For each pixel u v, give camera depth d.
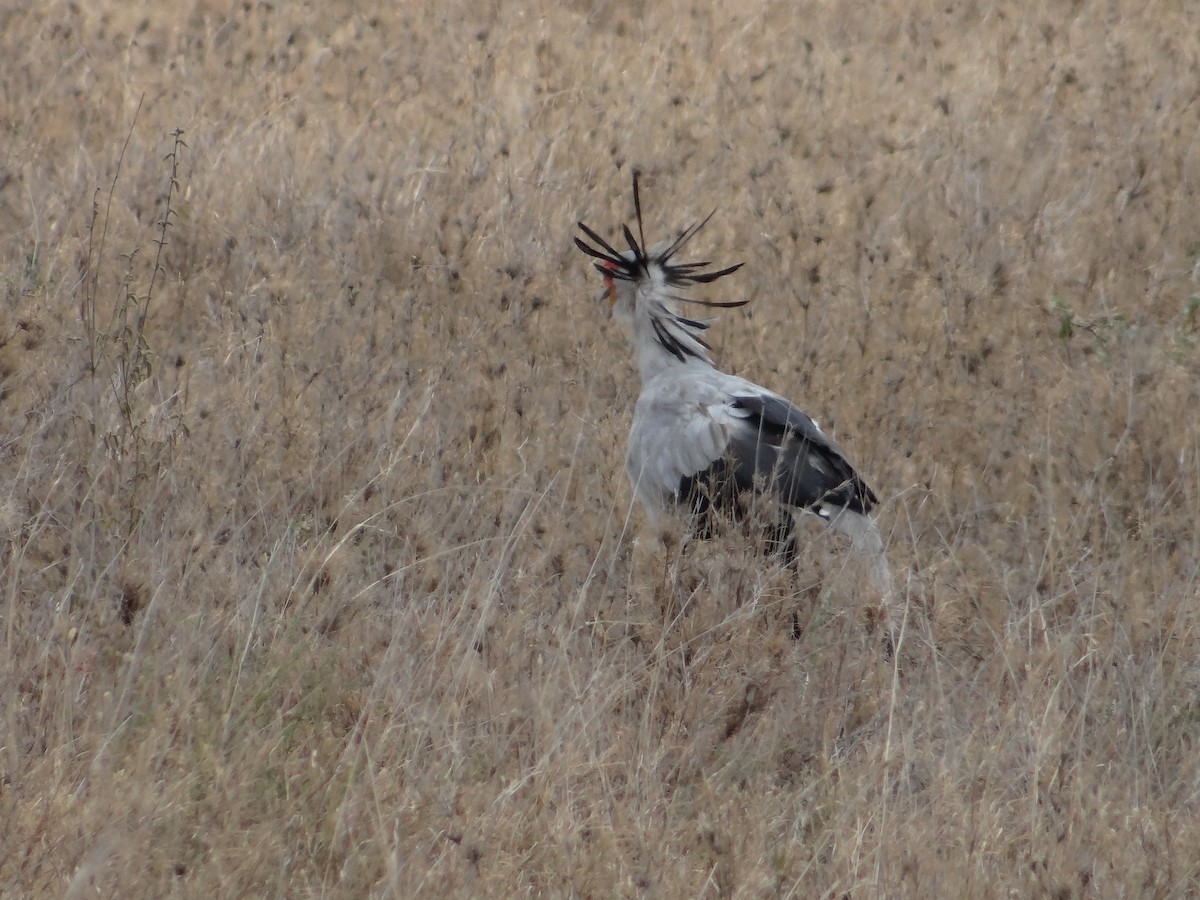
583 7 44.72
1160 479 24.59
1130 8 43.84
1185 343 28.69
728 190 34.03
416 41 40.16
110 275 27.47
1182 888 15.77
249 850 14.88
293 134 34.84
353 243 29.86
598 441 24.27
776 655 19.17
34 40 37.72
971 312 28.64
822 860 16.42
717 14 43.00
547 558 21.14
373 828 15.52
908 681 19.97
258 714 17.28
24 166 32.38
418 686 18.27
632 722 18.59
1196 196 33.50
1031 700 18.75
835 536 21.69
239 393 23.72
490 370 26.14
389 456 22.92
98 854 13.97
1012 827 16.86
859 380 26.84
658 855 15.51
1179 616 20.66
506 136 34.75
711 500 21.03
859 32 43.22
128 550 20.09
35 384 23.48
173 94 36.22
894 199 33.25
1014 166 34.78
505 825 15.74
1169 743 18.98
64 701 16.78
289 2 41.62
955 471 24.91
